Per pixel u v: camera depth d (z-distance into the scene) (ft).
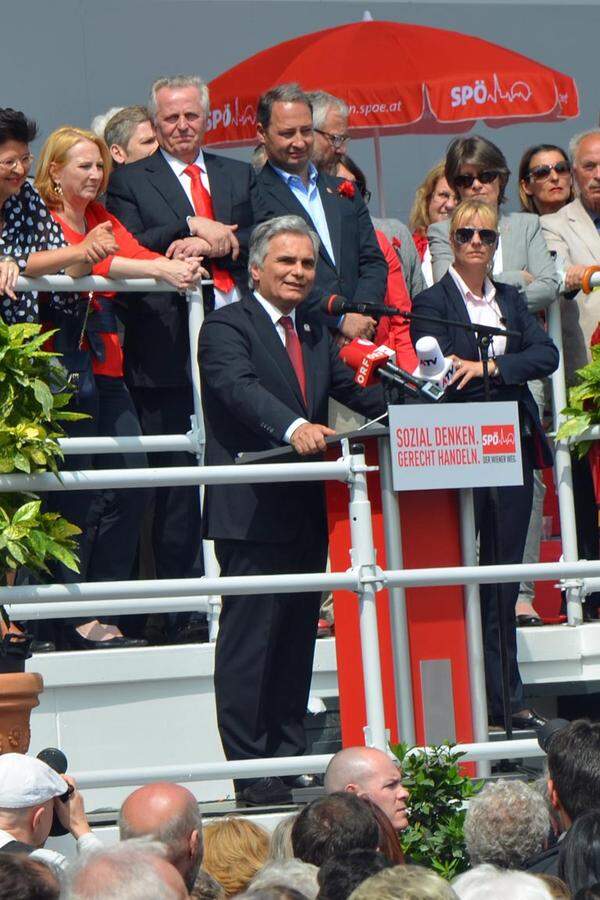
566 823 47.29
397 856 46.37
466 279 71.72
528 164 88.48
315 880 39.47
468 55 101.81
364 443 60.75
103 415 73.92
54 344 70.49
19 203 70.08
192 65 108.27
